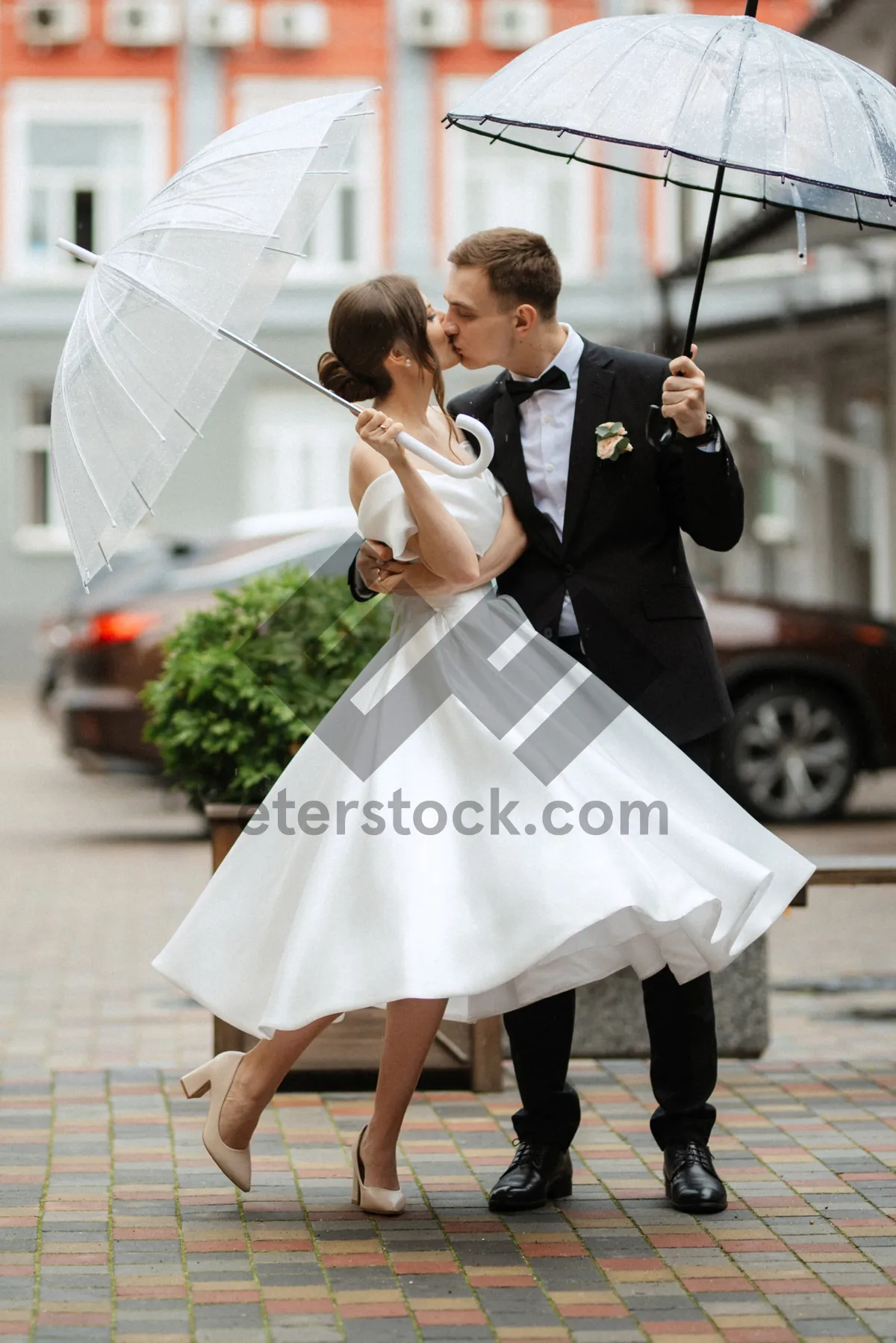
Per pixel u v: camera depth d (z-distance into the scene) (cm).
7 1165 590
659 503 545
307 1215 535
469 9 3472
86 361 490
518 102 499
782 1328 440
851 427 2583
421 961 466
